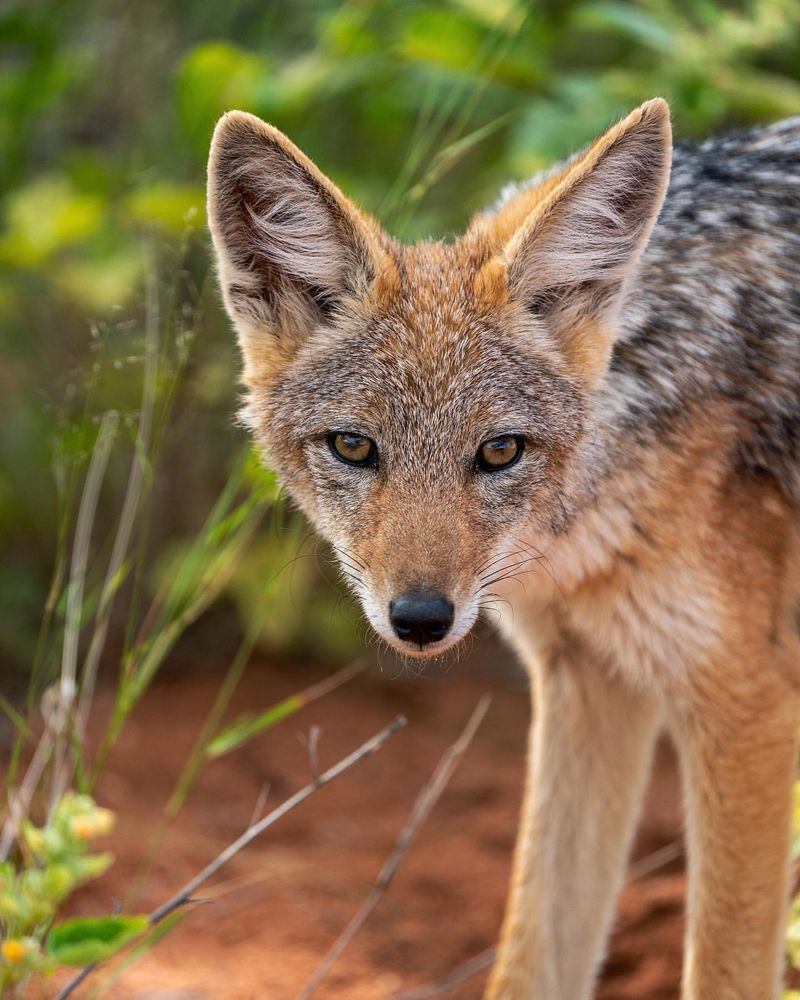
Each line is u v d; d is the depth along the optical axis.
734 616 6.69
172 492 12.96
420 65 11.23
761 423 6.91
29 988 7.74
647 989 8.38
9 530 13.07
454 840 10.28
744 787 6.67
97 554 13.08
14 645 12.59
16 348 12.84
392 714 12.36
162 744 11.43
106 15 13.84
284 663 13.12
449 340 6.65
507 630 7.67
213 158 6.66
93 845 9.70
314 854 10.12
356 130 13.12
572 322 6.87
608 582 6.86
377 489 6.55
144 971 8.26
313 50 12.84
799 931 6.95
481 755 11.61
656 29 10.14
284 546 11.87
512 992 7.29
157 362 9.12
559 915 7.43
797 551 7.08
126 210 11.48
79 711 8.03
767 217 7.29
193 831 10.18
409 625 6.14
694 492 6.69
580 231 6.72
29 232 11.48
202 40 13.58
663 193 6.58
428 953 8.99
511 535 6.68
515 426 6.58
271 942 8.94
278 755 11.49
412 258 7.09
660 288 7.01
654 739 7.68
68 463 9.98
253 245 6.92
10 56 14.32
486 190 11.95
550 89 10.99
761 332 7.02
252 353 7.04
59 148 14.02
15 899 4.93
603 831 7.52
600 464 6.73
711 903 6.70
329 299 6.95
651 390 6.79
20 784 10.02
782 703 6.73
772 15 10.05
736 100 10.12
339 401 6.66
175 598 8.29
